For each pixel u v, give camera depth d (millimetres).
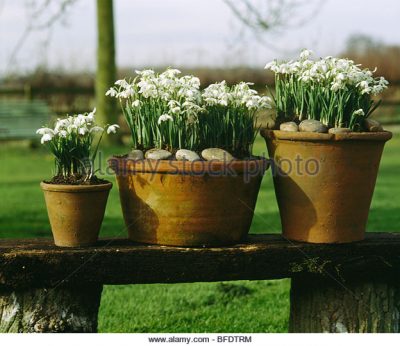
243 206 3051
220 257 2980
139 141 3164
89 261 2912
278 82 3270
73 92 15008
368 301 3135
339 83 3070
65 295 2977
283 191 3150
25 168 11430
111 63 13211
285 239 3176
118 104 13648
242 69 15930
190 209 2971
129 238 3164
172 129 3062
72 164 3059
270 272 3035
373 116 16734
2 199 8234
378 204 7543
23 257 2873
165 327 4035
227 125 3123
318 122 3074
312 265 3041
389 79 18406
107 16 13102
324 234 3082
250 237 3227
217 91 3141
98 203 3002
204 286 4781
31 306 2955
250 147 3223
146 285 4812
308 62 3162
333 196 3055
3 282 2891
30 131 13852
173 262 2963
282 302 4453
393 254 3115
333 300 3133
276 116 3270
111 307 4352
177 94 3113
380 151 3139
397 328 3199
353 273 3105
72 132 3053
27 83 16094
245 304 4426
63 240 3006
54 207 2975
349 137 2994
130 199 3074
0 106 14266
